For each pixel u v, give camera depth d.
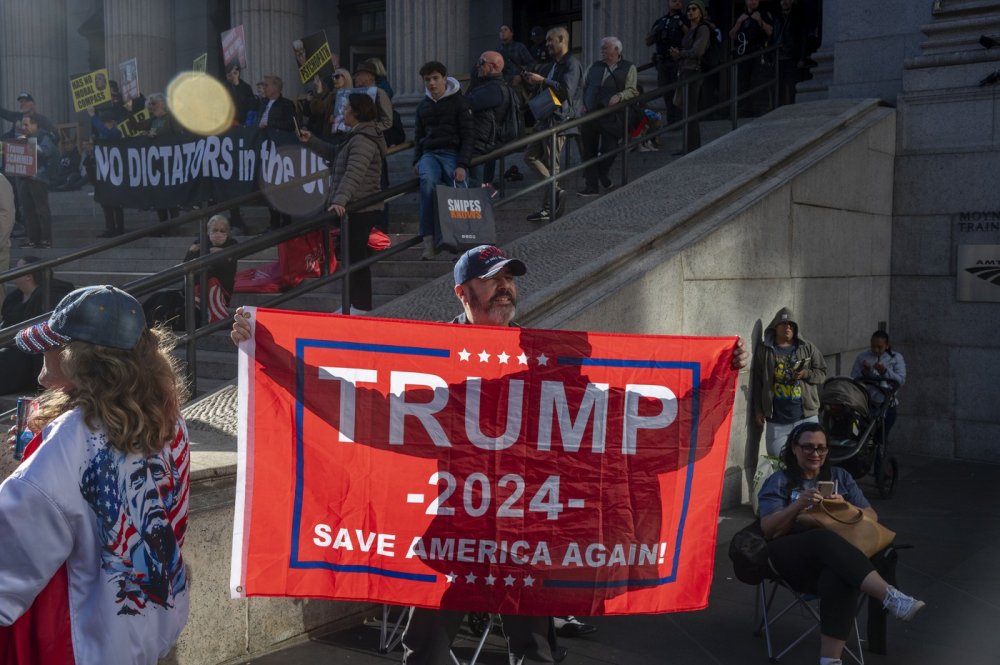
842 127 10.18
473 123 7.68
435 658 3.63
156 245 11.42
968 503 8.58
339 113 9.38
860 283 10.38
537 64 12.69
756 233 8.32
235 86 12.52
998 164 10.31
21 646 2.42
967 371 10.67
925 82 10.73
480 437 3.65
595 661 4.85
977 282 10.52
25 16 20.12
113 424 2.46
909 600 4.54
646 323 6.94
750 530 5.16
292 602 4.86
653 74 13.43
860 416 8.49
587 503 3.71
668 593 3.78
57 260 6.30
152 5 18.66
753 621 5.51
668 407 3.80
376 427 3.59
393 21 14.84
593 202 8.49
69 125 17.66
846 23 11.55
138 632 2.46
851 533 4.92
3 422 6.32
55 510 2.36
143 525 2.51
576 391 3.72
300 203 8.80
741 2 15.34
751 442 8.51
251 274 8.96
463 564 3.62
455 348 3.65
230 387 6.04
